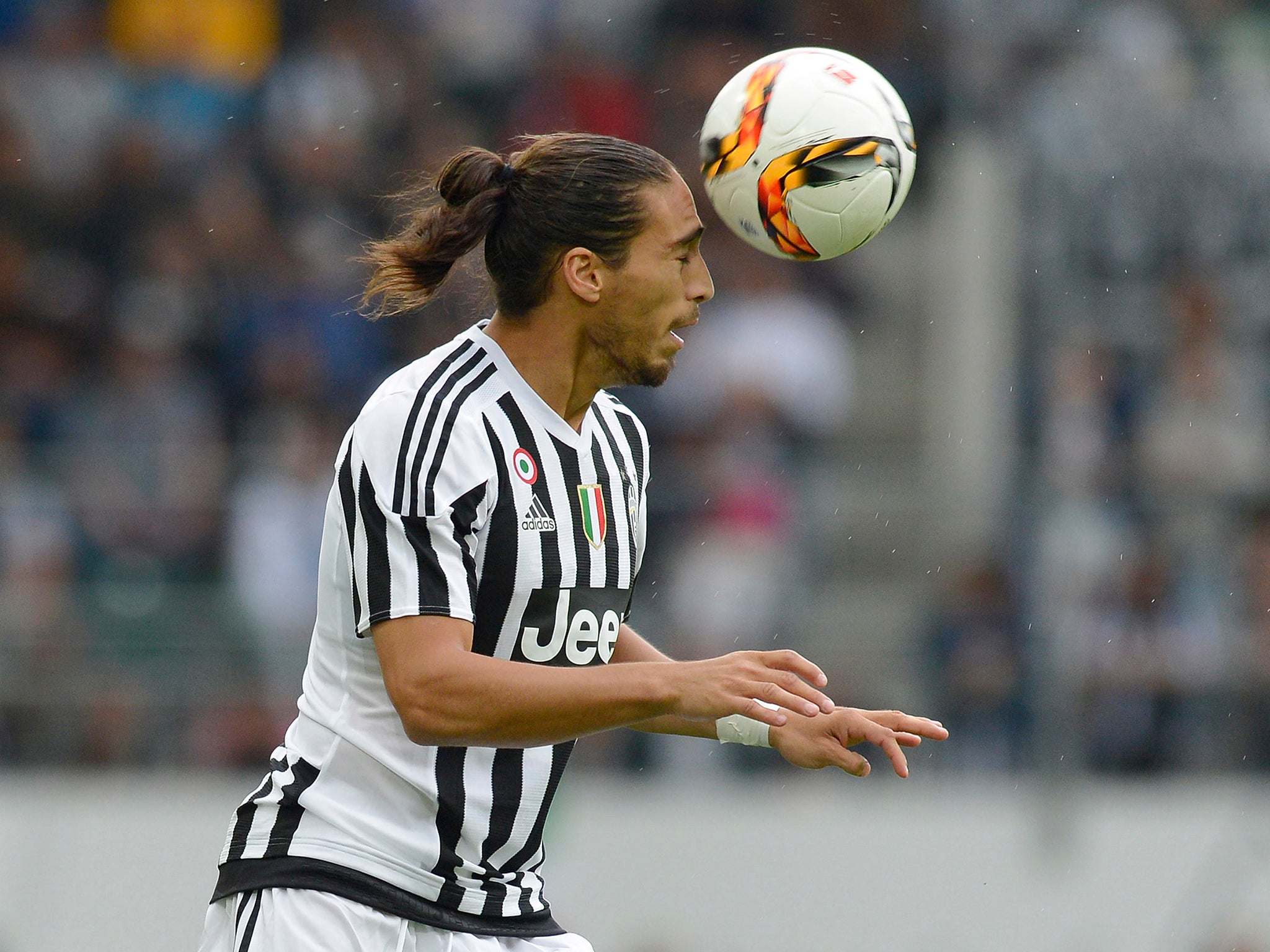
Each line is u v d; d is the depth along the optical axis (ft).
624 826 81.87
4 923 78.69
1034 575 83.56
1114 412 97.91
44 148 115.75
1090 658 82.94
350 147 117.70
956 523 88.63
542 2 126.41
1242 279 104.78
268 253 109.81
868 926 81.25
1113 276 102.63
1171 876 81.25
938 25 118.11
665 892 81.41
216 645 82.94
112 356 105.09
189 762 81.00
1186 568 85.56
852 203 36.88
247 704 81.97
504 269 32.78
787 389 105.19
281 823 32.83
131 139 115.24
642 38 125.90
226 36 122.52
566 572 32.71
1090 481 88.53
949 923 80.94
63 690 80.59
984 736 82.38
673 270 32.48
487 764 32.91
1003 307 106.01
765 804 82.53
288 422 101.24
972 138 115.14
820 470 98.99
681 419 101.86
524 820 33.58
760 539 90.99
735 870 81.56
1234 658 83.82
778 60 37.83
